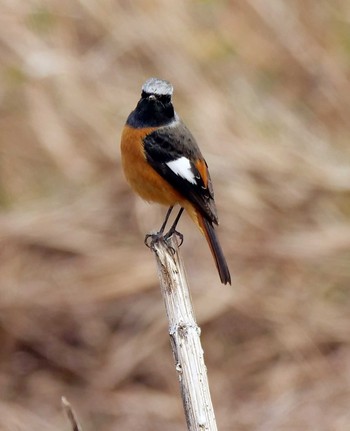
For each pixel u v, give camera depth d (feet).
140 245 51.31
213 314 49.52
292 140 54.19
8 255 51.72
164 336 50.03
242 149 52.39
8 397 49.21
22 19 57.31
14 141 55.26
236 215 51.01
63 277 51.34
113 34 56.70
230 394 48.42
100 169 53.88
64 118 55.16
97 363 49.93
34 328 50.75
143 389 48.98
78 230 51.98
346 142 55.06
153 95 34.40
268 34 58.34
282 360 49.16
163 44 56.24
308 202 51.70
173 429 47.52
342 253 50.78
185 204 34.81
